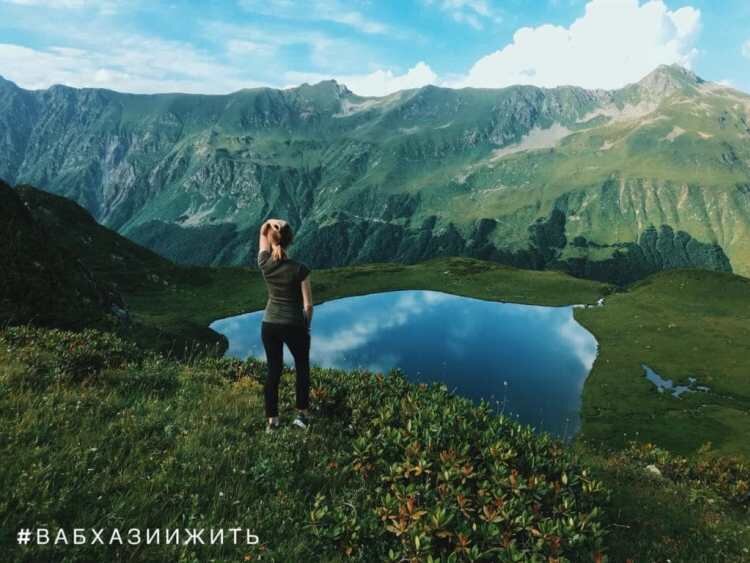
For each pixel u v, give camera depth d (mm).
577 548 5746
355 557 5172
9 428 6117
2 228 28812
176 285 120562
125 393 9148
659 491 11812
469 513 5918
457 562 5133
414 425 7570
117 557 4438
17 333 11625
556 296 129625
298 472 6855
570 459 7742
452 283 142625
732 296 113688
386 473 6805
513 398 66062
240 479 6242
